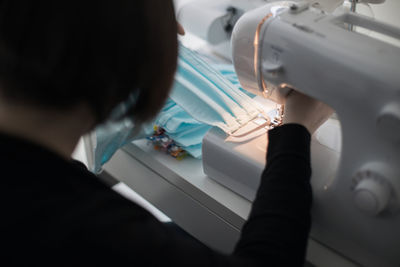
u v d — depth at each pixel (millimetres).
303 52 578
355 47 550
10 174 327
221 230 817
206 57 1096
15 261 321
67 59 311
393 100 499
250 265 410
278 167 524
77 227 330
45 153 343
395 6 913
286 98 689
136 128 454
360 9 866
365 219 599
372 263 640
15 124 343
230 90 845
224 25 1066
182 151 885
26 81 313
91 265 332
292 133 573
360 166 566
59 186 343
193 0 1125
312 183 667
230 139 763
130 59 345
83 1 301
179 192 865
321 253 690
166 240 373
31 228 322
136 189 1006
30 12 296
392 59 526
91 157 1017
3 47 304
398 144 515
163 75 387
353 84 533
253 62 666
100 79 332
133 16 328
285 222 463
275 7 659
